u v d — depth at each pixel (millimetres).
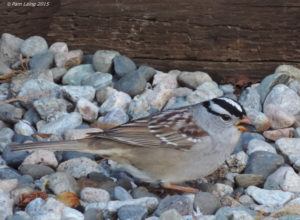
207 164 8047
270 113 10578
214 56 12266
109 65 12180
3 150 9469
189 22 12227
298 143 9477
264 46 11977
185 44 12359
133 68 12156
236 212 7180
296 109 10844
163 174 8094
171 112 8258
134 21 12531
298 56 11898
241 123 8047
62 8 12930
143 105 10859
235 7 11930
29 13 13211
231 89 11938
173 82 11977
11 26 13180
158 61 12633
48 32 13195
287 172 8516
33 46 12789
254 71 12172
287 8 11703
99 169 8875
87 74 12117
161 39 12477
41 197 7625
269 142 10281
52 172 8688
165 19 12352
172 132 7965
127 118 10609
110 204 7301
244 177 8508
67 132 9727
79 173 8656
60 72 12227
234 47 12117
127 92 11422
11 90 11445
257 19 11875
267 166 8906
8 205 7348
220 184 8531
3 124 10547
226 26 12055
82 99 10617
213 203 7656
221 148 8031
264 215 7480
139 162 8086
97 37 12867
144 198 7508
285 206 7340
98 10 12703
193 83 11867
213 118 7973
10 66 12852
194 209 7656
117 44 12766
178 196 7633
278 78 11398
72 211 7305
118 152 8055
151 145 7965
